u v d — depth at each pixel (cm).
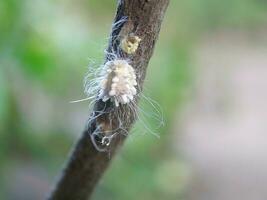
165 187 24
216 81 29
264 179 32
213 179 31
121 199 21
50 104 20
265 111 38
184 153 30
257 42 43
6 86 15
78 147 8
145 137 21
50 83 17
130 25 7
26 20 15
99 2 21
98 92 7
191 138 34
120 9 7
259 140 36
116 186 21
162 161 24
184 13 25
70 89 18
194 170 31
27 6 15
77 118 21
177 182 26
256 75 42
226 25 37
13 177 21
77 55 16
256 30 40
